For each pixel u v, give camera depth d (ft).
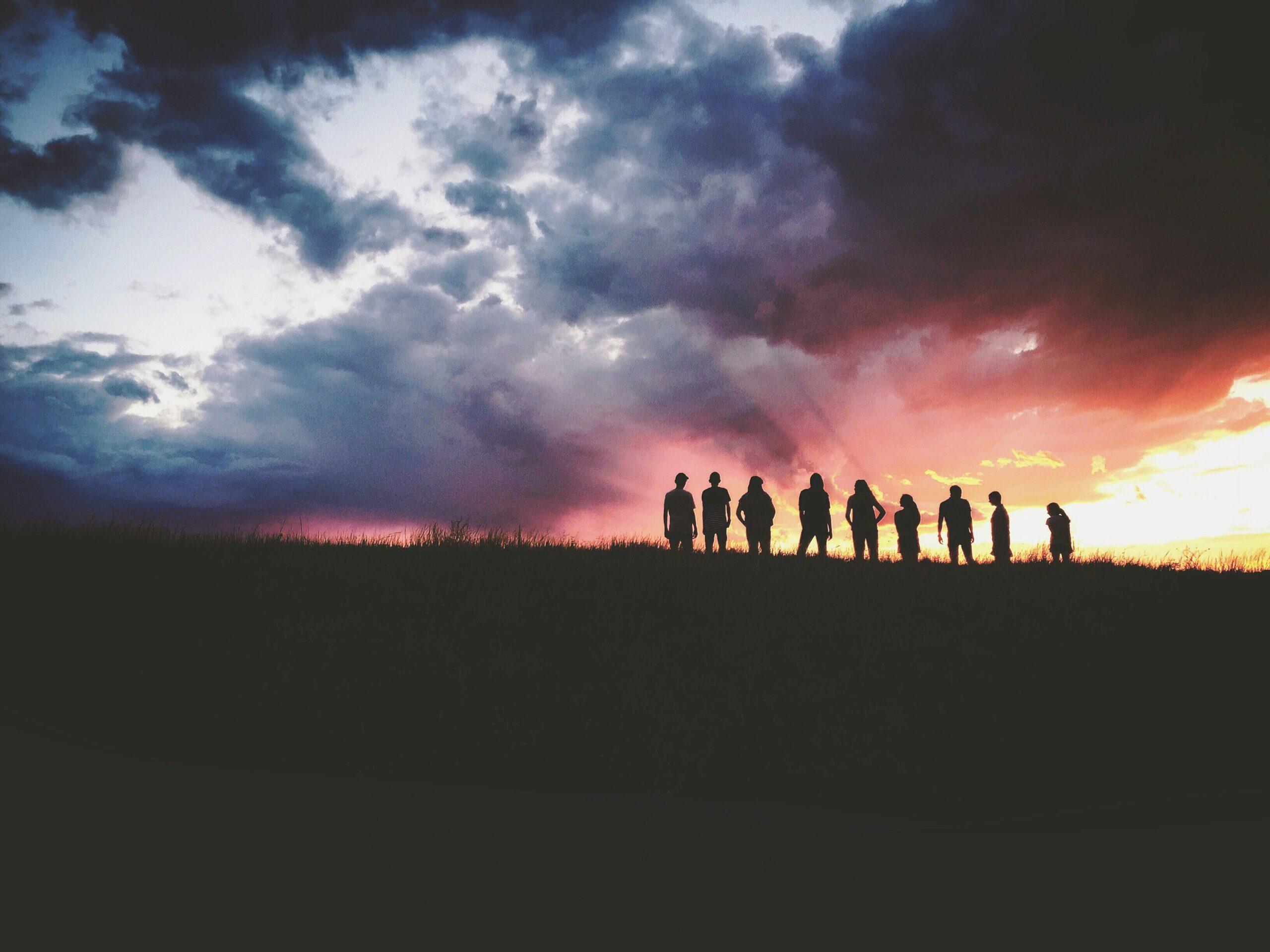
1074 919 5.86
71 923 5.18
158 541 28.07
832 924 5.84
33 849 6.45
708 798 11.03
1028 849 7.67
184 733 12.57
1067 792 11.07
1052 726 13.73
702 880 6.71
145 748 11.35
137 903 5.64
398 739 12.98
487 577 25.13
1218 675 16.16
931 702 15.01
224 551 27.09
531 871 6.85
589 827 8.36
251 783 9.10
